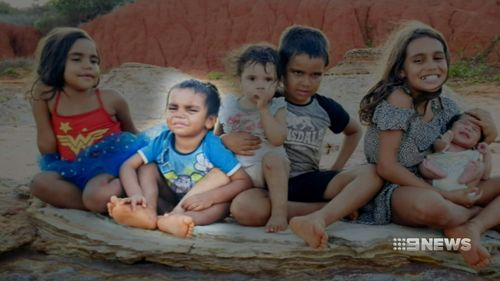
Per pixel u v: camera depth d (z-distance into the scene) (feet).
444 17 64.39
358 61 48.55
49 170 13.06
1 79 61.57
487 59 57.57
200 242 11.62
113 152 12.92
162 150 12.75
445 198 11.60
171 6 79.30
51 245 12.01
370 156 12.69
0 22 82.07
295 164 13.15
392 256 11.31
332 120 13.78
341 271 11.14
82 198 12.73
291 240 11.51
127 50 76.89
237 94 13.62
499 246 11.64
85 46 12.96
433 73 12.05
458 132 12.16
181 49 75.36
